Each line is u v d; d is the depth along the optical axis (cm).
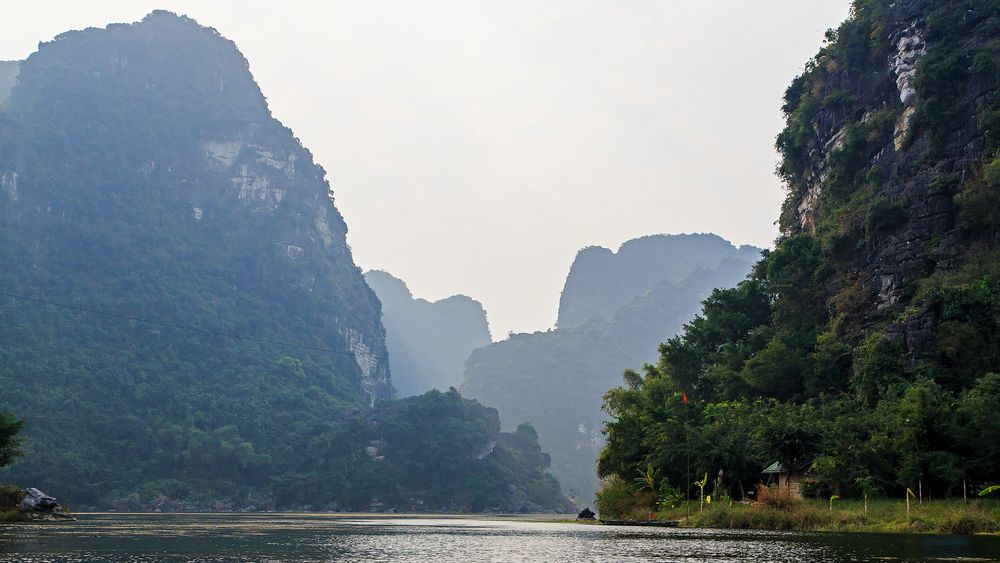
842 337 11294
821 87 14538
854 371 10269
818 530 7550
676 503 9944
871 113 13150
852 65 13788
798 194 15162
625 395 12181
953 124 11194
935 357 9350
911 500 7762
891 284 10762
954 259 10262
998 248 9975
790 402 10750
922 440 7800
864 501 8000
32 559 4853
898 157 12088
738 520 8275
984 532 6725
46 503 9912
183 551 5634
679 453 9819
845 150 13025
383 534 8138
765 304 13938
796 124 14838
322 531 8838
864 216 11719
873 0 13762
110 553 5362
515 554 5334
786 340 12019
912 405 7919
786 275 13012
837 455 8200
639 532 7738
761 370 11550
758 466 9419
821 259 12700
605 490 11831
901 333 9700
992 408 7581
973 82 11062
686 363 13588
